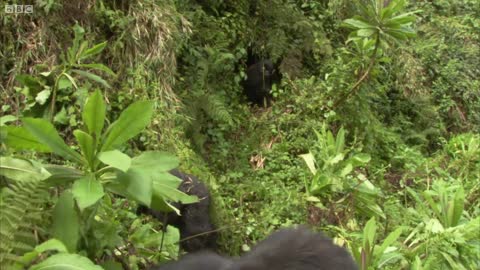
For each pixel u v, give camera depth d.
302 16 7.45
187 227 4.04
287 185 5.48
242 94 7.03
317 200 4.88
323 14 7.84
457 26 9.26
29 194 2.03
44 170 2.23
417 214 5.02
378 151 6.80
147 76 4.98
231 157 5.91
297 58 7.32
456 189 5.27
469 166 6.59
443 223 4.66
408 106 7.99
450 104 8.26
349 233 4.61
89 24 4.92
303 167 5.57
